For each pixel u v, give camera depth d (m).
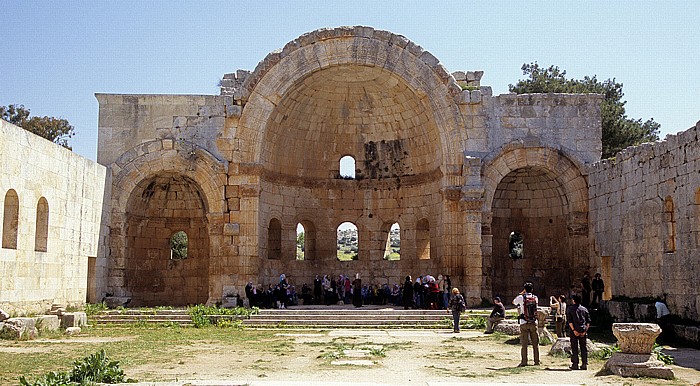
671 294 25.20
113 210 34.84
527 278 38.62
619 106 51.66
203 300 38.75
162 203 38.78
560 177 35.94
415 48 35.75
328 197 40.03
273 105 35.47
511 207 39.12
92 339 23.45
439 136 35.81
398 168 39.59
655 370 15.63
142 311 30.14
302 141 39.28
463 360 18.72
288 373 16.16
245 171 35.16
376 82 37.53
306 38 35.44
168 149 35.38
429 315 29.88
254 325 28.62
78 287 30.27
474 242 34.50
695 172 23.30
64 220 28.67
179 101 35.84
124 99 35.81
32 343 21.72
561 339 19.67
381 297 37.91
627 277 29.55
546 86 52.28
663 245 25.94
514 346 21.98
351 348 20.95
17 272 24.67
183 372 16.28
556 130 35.94
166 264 38.72
